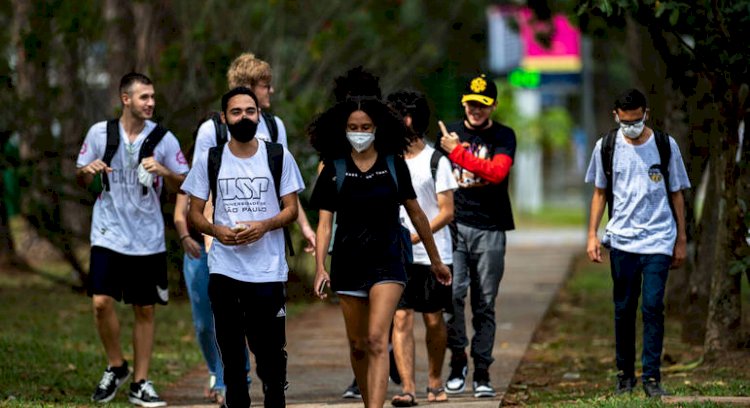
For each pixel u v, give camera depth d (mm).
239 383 20312
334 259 20172
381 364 19578
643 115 22875
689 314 32188
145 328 25047
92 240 24812
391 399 24984
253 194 20094
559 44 94438
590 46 70688
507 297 45062
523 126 105938
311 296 43688
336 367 29688
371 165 20031
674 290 38000
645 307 23156
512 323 37906
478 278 25141
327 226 20438
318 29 46281
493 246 24984
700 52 25969
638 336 34250
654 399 22234
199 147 22594
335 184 20125
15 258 46656
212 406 24516
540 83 104688
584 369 29531
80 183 24812
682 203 23344
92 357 30734
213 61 38281
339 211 20094
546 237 79562
